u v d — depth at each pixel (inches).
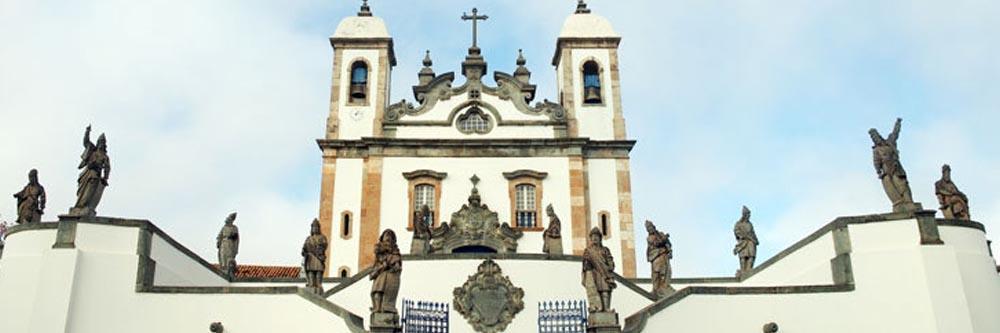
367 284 962.1
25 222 892.0
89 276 846.5
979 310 845.8
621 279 974.4
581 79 1499.8
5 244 879.1
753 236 1106.1
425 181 1376.7
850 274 876.6
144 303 848.9
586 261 820.0
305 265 969.5
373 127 1448.1
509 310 930.7
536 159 1400.1
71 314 828.6
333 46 1517.0
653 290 1003.3
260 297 853.2
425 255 957.8
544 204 1366.9
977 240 880.9
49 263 839.7
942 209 925.8
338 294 958.4
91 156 896.9
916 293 853.2
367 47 1520.7
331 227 1352.1
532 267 953.5
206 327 843.4
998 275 887.7
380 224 1349.7
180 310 848.9
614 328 792.9
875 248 880.9
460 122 1445.6
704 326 846.5
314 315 839.7
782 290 868.0
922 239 864.9
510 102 1464.1
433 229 1316.4
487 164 1393.9
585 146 1417.3
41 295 828.0
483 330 920.3
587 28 1546.5
